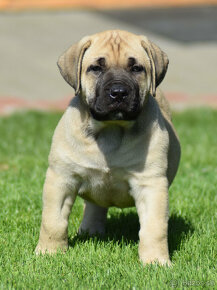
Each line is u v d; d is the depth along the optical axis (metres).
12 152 15.89
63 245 8.12
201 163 14.27
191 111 24.34
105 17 48.38
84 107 7.93
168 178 8.91
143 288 6.60
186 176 12.71
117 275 7.10
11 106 26.73
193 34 43.19
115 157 7.77
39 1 51.78
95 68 7.85
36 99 28.84
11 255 7.93
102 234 9.33
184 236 8.95
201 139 17.94
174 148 9.02
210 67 35.66
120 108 7.42
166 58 8.35
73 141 7.85
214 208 10.28
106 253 7.97
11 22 44.22
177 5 55.72
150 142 7.78
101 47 7.93
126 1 54.81
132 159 7.76
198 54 38.12
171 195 11.18
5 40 39.00
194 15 50.66
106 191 8.13
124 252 8.03
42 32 41.50
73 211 10.32
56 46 38.09
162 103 9.50
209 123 21.77
